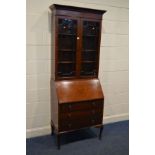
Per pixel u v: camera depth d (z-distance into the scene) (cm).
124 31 324
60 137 277
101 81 324
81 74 272
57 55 252
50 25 266
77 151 252
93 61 281
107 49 317
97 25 268
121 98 349
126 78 346
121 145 270
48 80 281
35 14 256
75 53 261
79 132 304
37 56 268
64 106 248
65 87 257
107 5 302
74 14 246
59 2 267
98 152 251
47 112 290
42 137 286
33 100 278
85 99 258
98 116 274
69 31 257
